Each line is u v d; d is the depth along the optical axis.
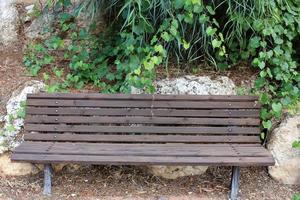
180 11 3.97
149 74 4.01
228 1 4.00
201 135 3.85
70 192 3.71
